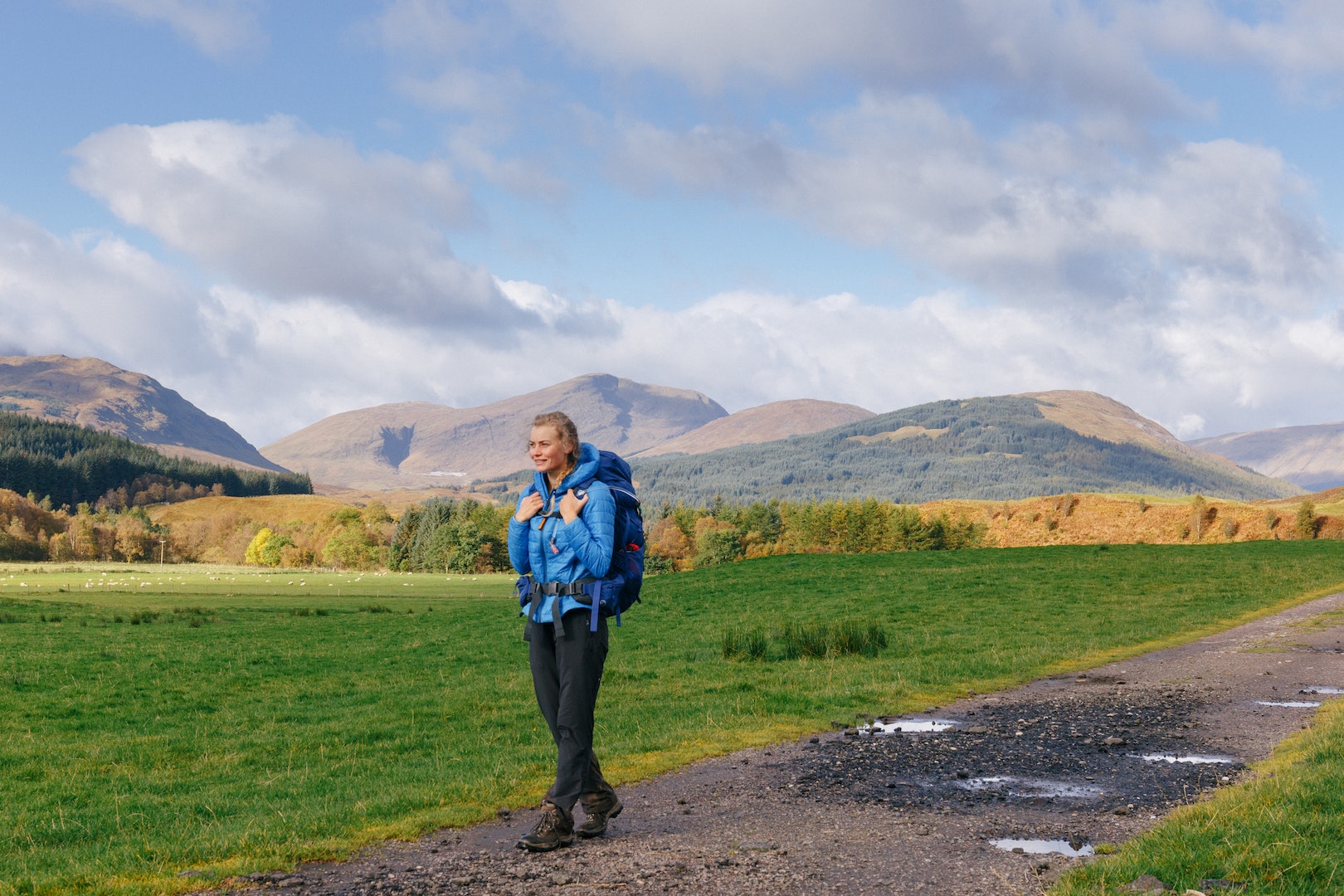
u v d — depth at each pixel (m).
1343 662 15.68
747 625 28.42
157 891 4.92
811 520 182.50
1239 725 10.09
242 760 11.73
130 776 11.06
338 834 6.09
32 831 7.55
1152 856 4.88
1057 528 154.62
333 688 20.41
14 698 19.45
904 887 4.70
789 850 5.46
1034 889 4.65
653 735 10.48
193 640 33.50
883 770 8.16
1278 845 4.74
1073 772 7.94
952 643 21.39
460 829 6.26
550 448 5.43
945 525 162.88
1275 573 36.28
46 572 120.56
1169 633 21.83
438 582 98.81
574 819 6.25
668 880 4.83
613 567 5.65
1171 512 147.75
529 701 15.77
